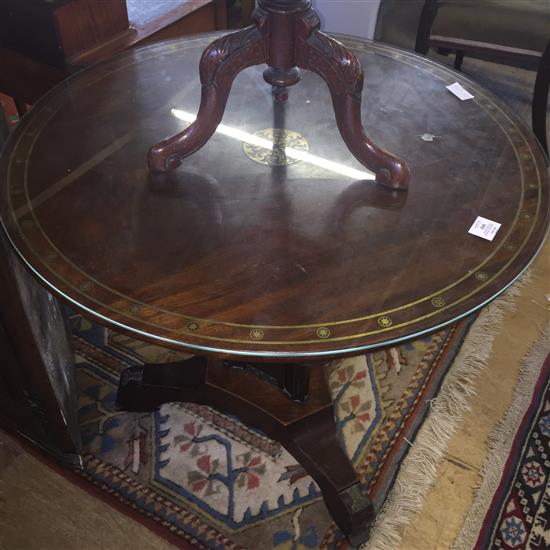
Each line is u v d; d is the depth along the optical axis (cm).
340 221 106
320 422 131
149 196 109
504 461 146
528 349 166
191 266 98
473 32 200
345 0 205
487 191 111
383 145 120
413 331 90
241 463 144
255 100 131
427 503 139
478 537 134
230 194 110
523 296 177
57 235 102
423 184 113
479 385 158
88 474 141
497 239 103
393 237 103
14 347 111
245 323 91
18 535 132
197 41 147
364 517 127
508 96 244
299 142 121
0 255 96
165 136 121
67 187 110
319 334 90
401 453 146
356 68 106
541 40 195
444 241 103
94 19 154
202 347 88
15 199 107
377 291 95
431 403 154
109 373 158
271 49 109
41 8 146
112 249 100
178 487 140
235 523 135
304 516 136
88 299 93
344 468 128
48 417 126
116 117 125
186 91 133
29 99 171
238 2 240
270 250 101
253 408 132
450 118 127
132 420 150
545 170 116
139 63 140
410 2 227
